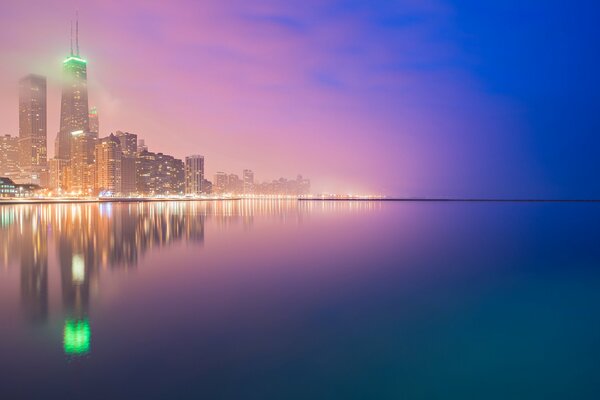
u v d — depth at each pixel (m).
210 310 15.59
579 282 21.33
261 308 15.84
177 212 105.19
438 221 72.25
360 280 21.66
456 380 9.91
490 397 9.14
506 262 27.86
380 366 10.65
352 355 11.34
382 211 121.94
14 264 25.80
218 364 10.62
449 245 37.53
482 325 13.98
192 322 14.05
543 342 12.38
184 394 9.08
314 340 12.41
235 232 50.00
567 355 11.41
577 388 9.57
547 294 18.59
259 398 8.95
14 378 9.73
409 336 12.81
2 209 118.25
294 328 13.51
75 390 9.20
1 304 16.11
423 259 28.98
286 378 9.87
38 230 50.25
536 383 9.79
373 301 17.16
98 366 10.41
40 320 14.07
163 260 27.77
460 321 14.40
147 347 11.70
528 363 10.88
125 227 55.84
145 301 16.78
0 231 48.88
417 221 72.69
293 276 22.44
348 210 130.12
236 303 16.67
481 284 20.83
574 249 34.72
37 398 8.84
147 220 71.00
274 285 20.05
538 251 33.25
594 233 49.62
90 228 53.47
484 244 38.62
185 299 17.20
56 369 10.25
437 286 20.22
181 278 21.67
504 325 13.98
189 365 10.53
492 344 12.25
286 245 37.03
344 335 12.90
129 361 10.72
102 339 12.30
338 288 19.64
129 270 24.03
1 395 8.95
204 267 25.23
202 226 58.91
